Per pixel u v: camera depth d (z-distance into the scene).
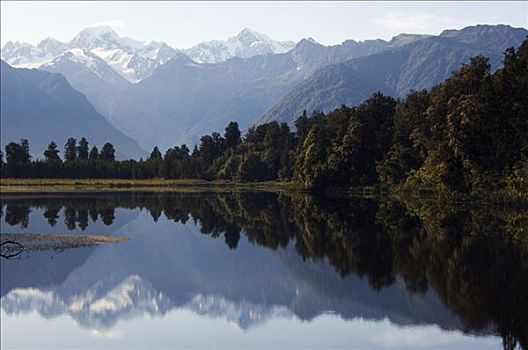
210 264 61.56
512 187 108.25
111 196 164.88
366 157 164.75
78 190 196.38
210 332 39.09
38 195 166.38
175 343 37.22
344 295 46.03
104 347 36.84
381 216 99.94
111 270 58.62
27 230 85.62
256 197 159.62
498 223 83.88
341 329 38.38
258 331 38.78
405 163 148.62
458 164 117.75
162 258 65.00
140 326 40.62
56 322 41.78
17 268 58.50
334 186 170.62
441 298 43.62
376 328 38.09
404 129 153.62
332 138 175.50
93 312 44.34
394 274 52.28
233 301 46.62
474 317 39.09
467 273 50.97
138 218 105.50
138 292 49.97
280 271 57.00
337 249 67.19
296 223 95.25
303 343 36.31
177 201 146.00
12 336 38.78
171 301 47.16
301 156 179.25
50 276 55.59
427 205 117.25
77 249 69.50
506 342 34.69
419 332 36.88
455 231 76.06
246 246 73.00
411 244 67.44
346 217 100.81
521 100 111.38
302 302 44.88
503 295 43.94
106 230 88.12
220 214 113.00
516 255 58.28
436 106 131.62
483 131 112.62
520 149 109.69
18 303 46.59
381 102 171.25
